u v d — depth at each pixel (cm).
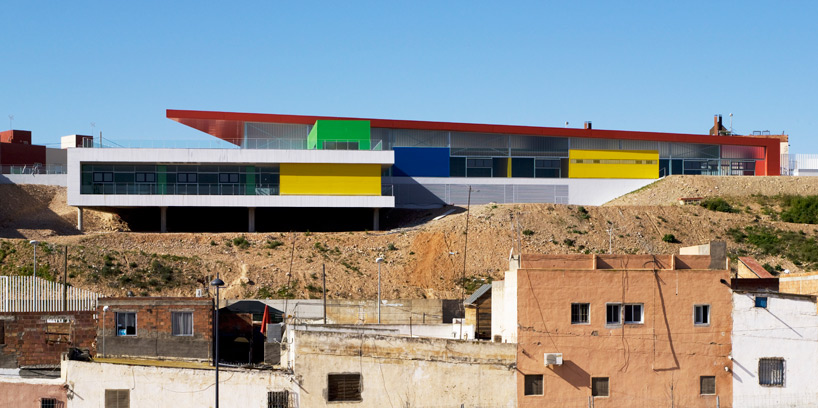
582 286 5072
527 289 5034
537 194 12081
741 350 5178
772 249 10531
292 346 4994
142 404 4850
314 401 4809
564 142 12256
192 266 9075
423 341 4919
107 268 8725
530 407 4966
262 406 4791
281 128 11431
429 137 11888
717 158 12950
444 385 4919
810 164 13975
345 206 10738
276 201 10612
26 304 6500
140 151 10375
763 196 12156
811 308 5247
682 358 5125
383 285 9200
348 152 10781
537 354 5003
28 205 11462
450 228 10431
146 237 9988
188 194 10519
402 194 11744
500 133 12019
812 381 5219
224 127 11356
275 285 8881
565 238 10525
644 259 5244
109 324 5322
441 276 9500
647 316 5116
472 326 5919
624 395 5053
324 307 7031
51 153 14712
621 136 12394
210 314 5378
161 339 5338
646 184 12488
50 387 4900
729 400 5150
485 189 11938
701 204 11719
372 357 4875
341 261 9744
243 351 5834
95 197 10375
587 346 5050
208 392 4825
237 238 10144
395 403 4872
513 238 10319
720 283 5188
